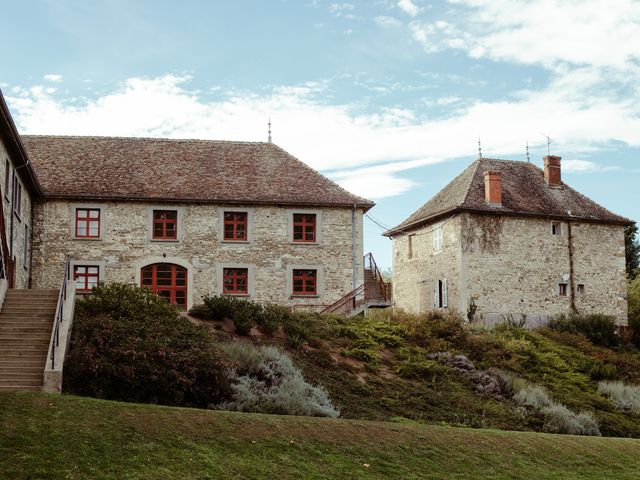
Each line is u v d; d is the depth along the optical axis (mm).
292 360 23141
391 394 22406
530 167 39938
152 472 11906
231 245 31906
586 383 27641
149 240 31375
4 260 23047
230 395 18312
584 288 37281
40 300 20594
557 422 22188
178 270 31594
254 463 13008
